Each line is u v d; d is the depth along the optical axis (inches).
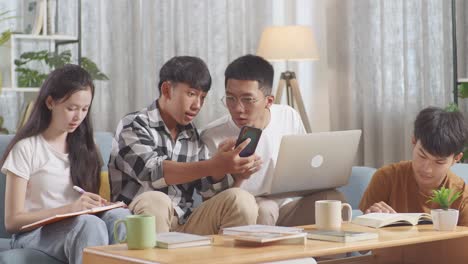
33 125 97.2
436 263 94.2
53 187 96.3
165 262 64.2
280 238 73.4
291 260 68.6
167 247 71.4
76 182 98.2
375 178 103.6
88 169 99.0
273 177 98.7
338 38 205.2
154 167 96.3
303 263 68.9
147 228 71.5
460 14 181.5
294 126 110.7
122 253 69.3
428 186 97.8
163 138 101.7
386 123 193.5
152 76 205.8
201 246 73.2
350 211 94.0
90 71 178.7
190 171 94.9
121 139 99.8
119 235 87.0
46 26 163.2
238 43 210.7
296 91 198.4
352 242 76.0
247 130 95.0
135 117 101.3
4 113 161.3
